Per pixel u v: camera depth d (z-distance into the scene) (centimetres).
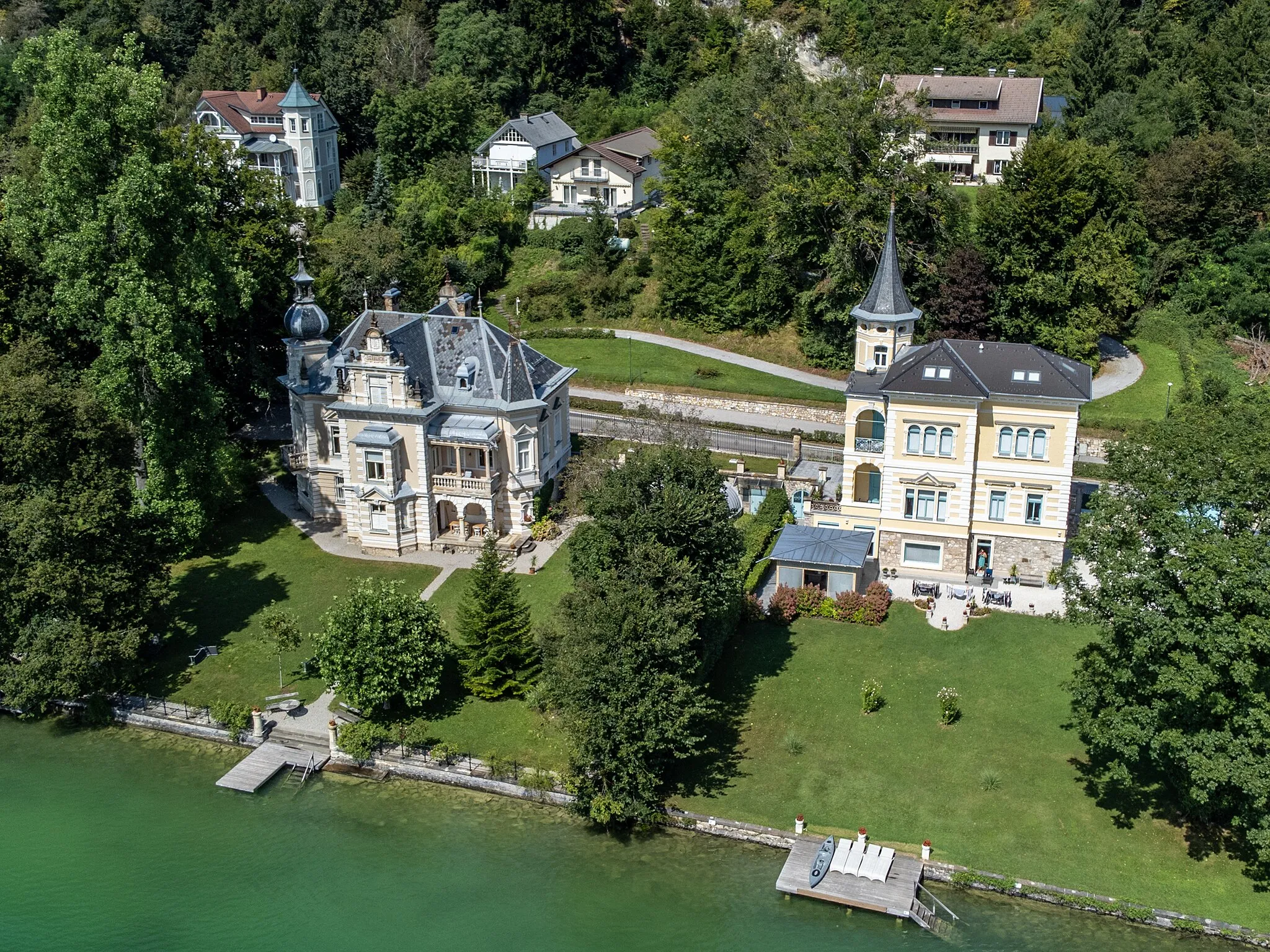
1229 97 15212
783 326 13038
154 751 7550
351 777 7238
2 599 7669
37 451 7669
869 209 11806
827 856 6347
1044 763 6950
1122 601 6153
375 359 9000
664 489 7375
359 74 17538
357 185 16075
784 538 8769
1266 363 12225
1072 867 6278
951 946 5894
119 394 8681
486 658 7656
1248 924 5906
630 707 6519
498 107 17375
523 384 9306
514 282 14438
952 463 8512
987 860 6350
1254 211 13525
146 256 8662
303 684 7981
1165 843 6381
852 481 8969
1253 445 6284
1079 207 11562
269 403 11262
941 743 7156
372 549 9400
